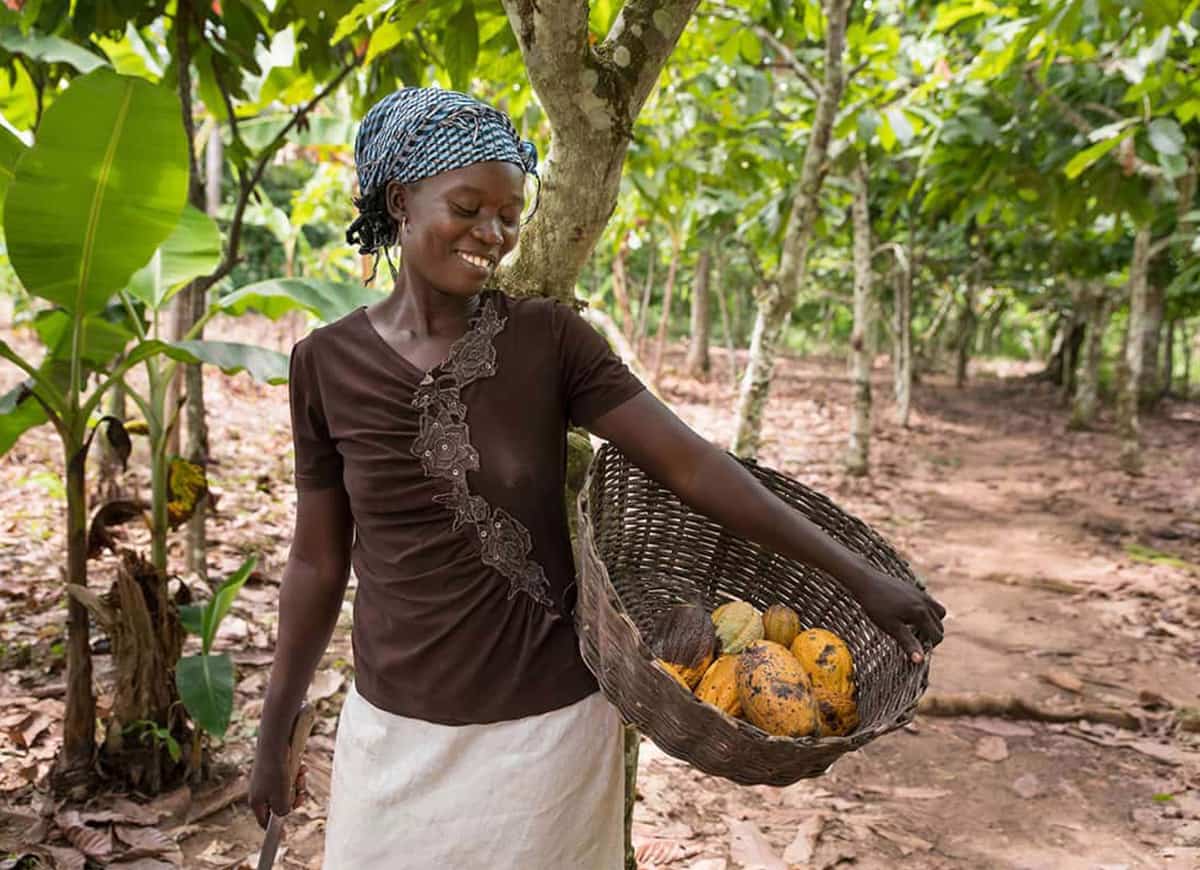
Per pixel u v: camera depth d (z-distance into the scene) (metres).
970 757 4.09
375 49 3.79
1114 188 6.61
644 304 15.90
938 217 13.09
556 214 2.23
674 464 1.58
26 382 3.06
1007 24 5.61
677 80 8.02
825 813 3.56
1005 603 6.14
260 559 5.80
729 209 9.13
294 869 3.01
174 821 3.20
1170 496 9.49
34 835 3.02
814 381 20.69
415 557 1.58
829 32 5.82
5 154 3.12
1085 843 3.44
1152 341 17.23
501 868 1.58
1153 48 5.19
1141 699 4.61
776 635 1.63
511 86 5.16
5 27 3.73
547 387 1.59
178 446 5.21
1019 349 34.25
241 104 5.54
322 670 4.33
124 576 3.20
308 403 1.67
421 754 1.60
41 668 4.24
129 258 2.99
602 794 1.64
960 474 10.54
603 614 1.40
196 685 3.19
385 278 10.89
